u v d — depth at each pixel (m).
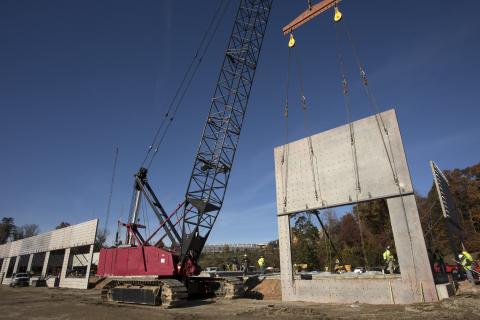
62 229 41.00
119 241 22.02
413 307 11.18
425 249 12.52
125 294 18.72
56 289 33.50
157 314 13.86
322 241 36.69
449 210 17.17
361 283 13.95
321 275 16.20
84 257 46.28
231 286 19.72
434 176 16.38
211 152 23.20
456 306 10.66
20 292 29.22
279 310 12.88
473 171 46.19
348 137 15.48
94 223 34.97
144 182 23.03
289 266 16.39
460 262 14.95
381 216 41.78
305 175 16.69
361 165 14.79
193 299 19.92
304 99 17.25
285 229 16.94
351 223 45.22
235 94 24.73
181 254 19.86
